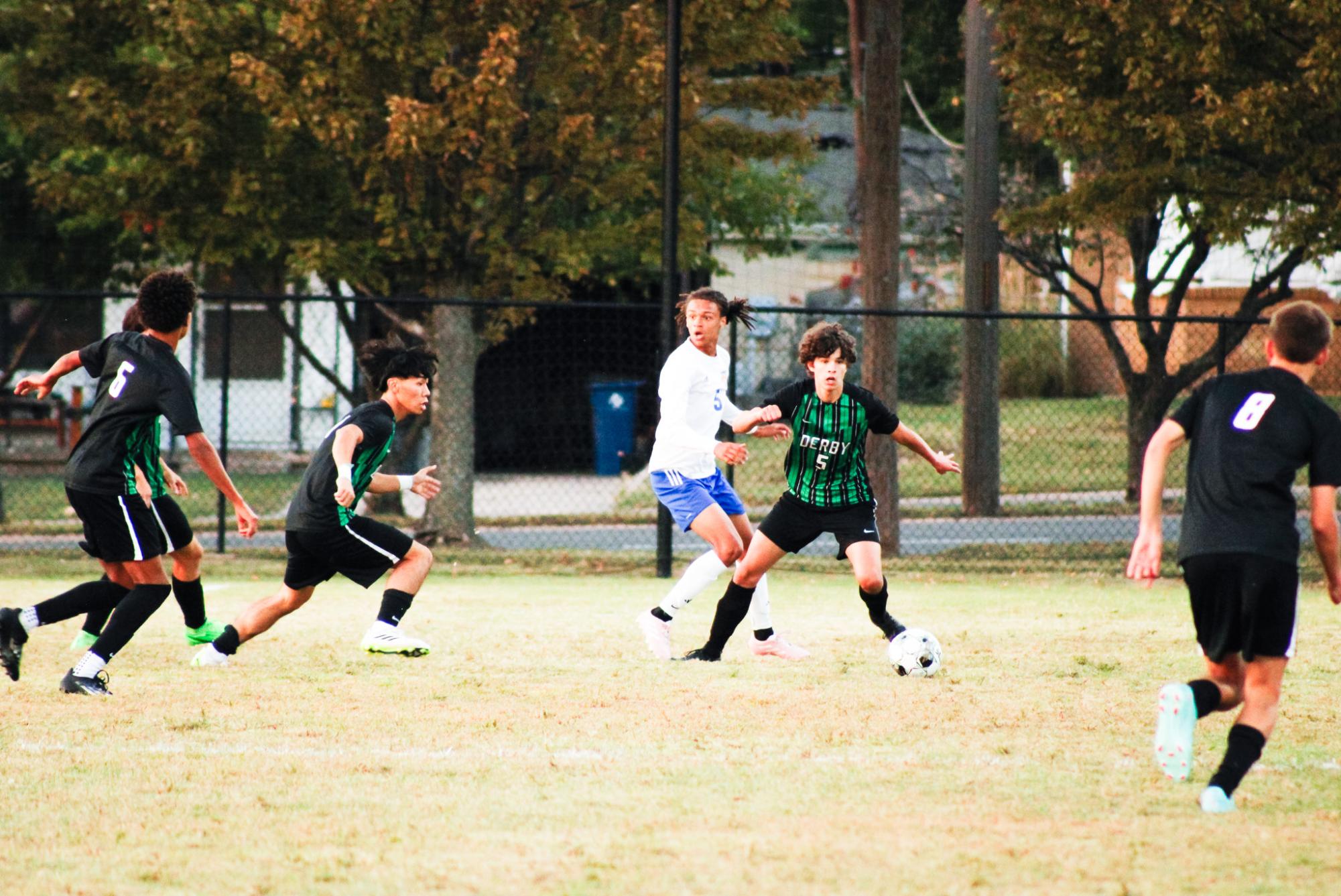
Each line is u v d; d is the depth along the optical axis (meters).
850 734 21.42
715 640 28.45
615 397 91.19
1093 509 66.50
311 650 29.55
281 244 58.25
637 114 54.56
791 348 94.19
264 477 82.38
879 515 54.00
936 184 98.81
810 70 96.19
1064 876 14.57
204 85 51.75
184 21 50.03
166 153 52.09
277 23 52.97
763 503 68.75
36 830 16.28
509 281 60.62
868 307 54.59
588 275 83.00
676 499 28.52
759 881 14.43
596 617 35.72
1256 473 16.92
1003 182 78.69
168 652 29.11
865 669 27.59
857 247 99.44
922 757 19.95
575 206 63.25
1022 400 93.88
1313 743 21.20
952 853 15.38
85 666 24.30
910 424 85.06
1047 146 69.31
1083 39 48.94
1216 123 46.22
